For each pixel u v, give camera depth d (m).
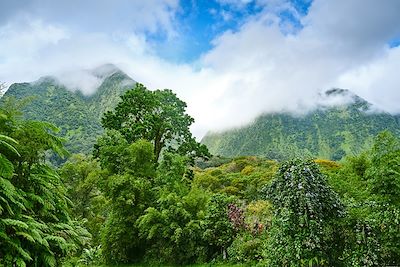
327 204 8.35
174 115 24.66
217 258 14.48
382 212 8.84
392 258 8.57
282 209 8.55
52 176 6.57
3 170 4.94
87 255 16.77
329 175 11.21
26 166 6.33
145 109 24.88
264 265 10.93
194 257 15.35
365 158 14.23
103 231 17.55
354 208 8.85
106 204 18.62
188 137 25.50
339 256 8.32
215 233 14.56
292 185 8.27
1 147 5.88
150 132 23.84
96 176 18.92
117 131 21.02
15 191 5.49
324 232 8.26
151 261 16.14
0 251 5.31
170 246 15.66
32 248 5.78
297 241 8.10
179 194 17.78
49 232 6.18
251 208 15.87
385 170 9.59
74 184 23.08
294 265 8.15
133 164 18.53
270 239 9.33
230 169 44.78
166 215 15.83
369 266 7.95
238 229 14.34
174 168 19.41
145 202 17.44
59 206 6.90
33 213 6.23
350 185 11.16
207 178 32.44
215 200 15.33
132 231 16.98
